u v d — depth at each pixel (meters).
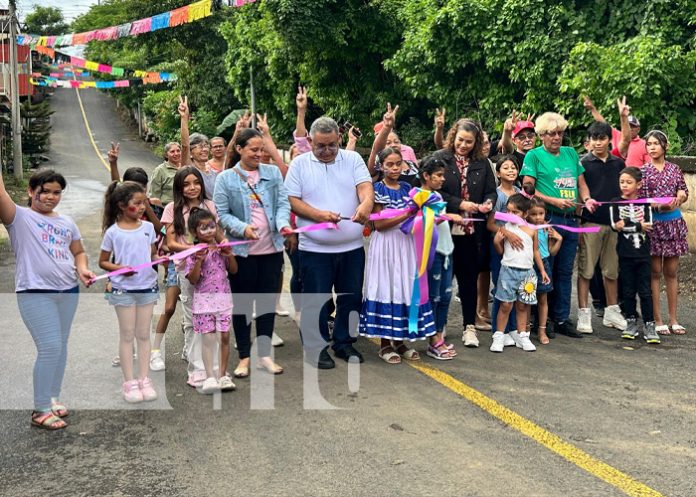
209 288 5.31
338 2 17.77
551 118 6.68
